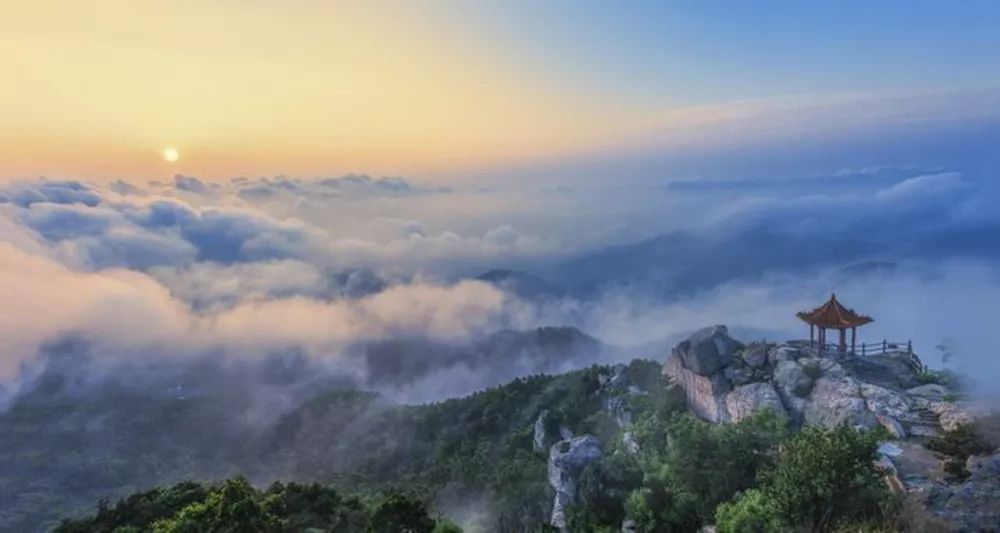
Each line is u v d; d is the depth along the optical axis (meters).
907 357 51.03
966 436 34.00
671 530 37.41
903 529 25.67
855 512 26.81
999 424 35.00
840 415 41.88
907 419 39.31
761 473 31.48
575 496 52.00
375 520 36.12
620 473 47.81
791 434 39.00
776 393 47.53
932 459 33.78
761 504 29.66
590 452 55.31
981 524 26.36
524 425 105.25
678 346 60.09
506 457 94.00
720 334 55.66
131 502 53.66
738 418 45.88
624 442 53.22
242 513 35.19
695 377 55.25
